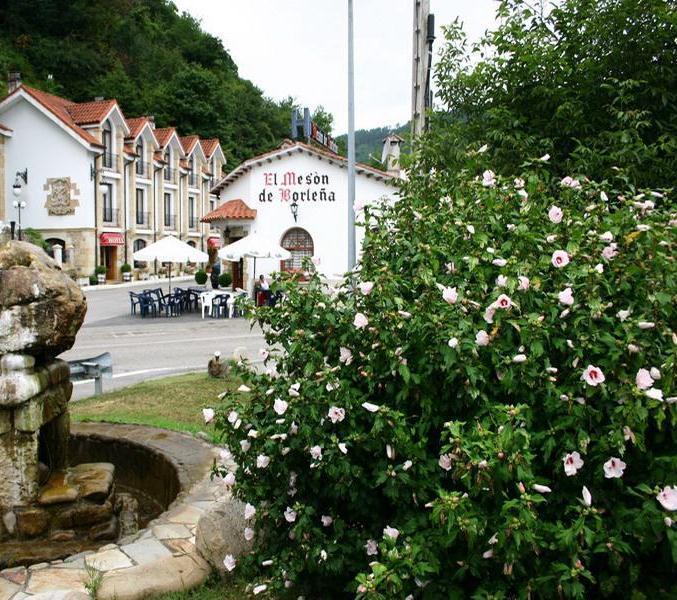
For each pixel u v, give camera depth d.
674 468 2.76
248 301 3.87
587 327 3.00
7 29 58.88
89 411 8.28
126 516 5.59
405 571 2.69
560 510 2.92
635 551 2.85
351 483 3.13
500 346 3.00
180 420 7.78
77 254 39.84
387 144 15.27
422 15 8.98
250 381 3.64
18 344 4.66
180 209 52.53
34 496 4.73
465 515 2.58
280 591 3.51
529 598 2.71
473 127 7.34
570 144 6.82
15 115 39.59
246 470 3.73
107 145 42.34
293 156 25.19
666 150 5.91
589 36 6.63
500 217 3.70
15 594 3.57
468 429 3.03
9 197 39.81
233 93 72.75
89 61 61.41
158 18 79.69
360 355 3.38
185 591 3.61
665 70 6.28
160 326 19.31
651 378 2.77
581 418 2.82
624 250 3.27
